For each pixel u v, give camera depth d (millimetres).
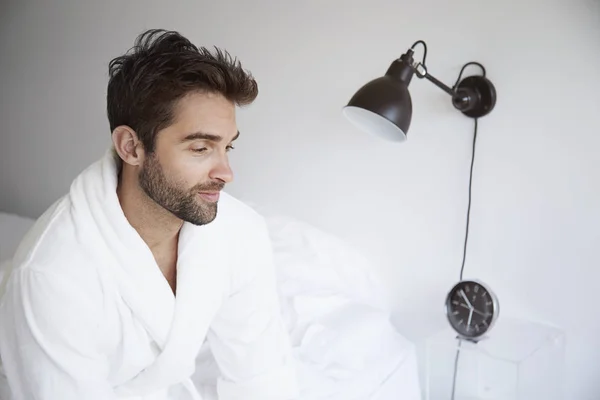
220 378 1246
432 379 1671
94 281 965
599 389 1451
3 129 2559
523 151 1466
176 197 932
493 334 1491
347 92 1716
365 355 1490
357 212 1762
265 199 1934
